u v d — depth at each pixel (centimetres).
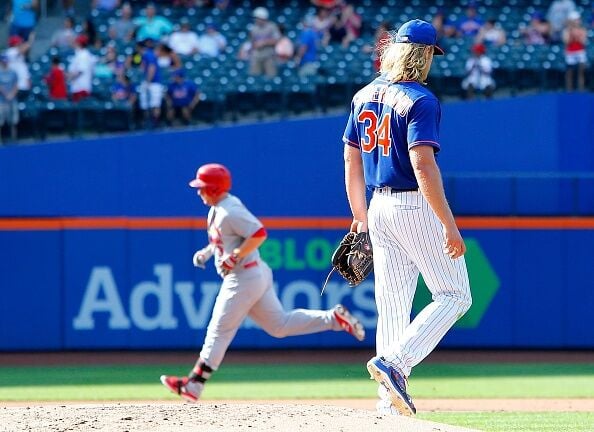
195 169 5644
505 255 4591
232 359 4356
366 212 1959
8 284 4478
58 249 4500
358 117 1894
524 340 4591
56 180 5547
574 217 4584
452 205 4631
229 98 5819
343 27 6272
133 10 6469
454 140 5872
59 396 3375
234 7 6606
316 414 1902
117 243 4506
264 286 2650
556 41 6353
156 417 1877
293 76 5984
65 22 6300
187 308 4528
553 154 5906
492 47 6234
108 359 4328
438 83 5978
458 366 4172
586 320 4588
